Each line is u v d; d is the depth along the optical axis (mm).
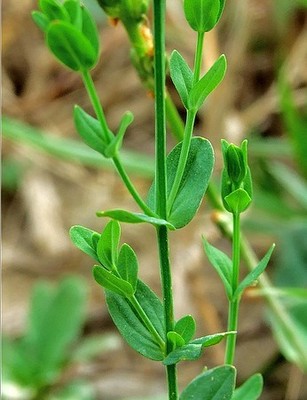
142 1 283
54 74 740
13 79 758
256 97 703
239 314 577
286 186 596
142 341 218
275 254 589
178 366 554
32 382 512
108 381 568
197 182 214
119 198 686
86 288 543
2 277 654
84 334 604
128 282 207
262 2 689
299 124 556
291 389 510
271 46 699
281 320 413
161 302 222
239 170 214
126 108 728
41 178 704
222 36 633
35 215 687
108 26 715
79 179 683
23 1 746
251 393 244
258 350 561
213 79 202
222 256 234
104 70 728
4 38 743
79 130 206
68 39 195
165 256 211
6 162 699
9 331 612
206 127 580
